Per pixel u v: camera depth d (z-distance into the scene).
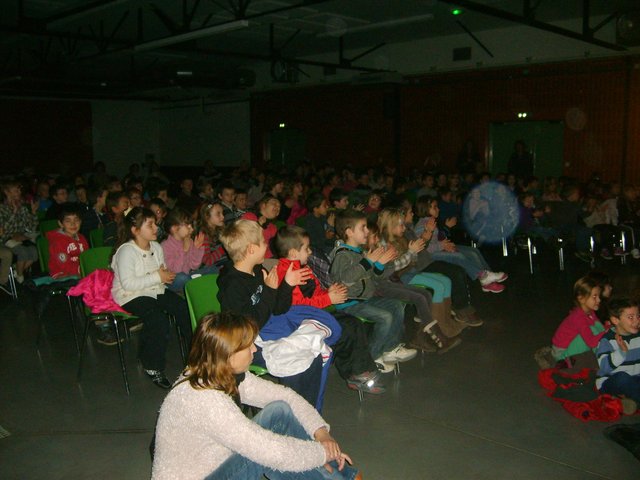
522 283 6.49
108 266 4.07
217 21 9.41
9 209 6.25
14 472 2.77
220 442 1.91
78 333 4.77
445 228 5.91
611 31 9.44
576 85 10.19
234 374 2.01
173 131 18.00
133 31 10.16
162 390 3.69
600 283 3.41
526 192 7.81
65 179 8.78
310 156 14.38
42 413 3.36
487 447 2.98
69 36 7.89
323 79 13.64
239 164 16.19
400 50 12.20
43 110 16.39
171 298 3.83
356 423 3.24
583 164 10.38
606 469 2.77
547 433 3.12
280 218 7.04
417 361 4.16
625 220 8.06
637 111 9.59
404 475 2.73
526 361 4.15
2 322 5.05
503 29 10.70
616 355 3.31
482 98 11.39
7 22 9.39
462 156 11.55
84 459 2.89
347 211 3.78
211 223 4.82
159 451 1.96
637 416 3.28
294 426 2.28
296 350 2.84
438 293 4.38
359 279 3.71
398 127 12.67
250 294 2.94
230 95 15.72
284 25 10.04
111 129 17.69
